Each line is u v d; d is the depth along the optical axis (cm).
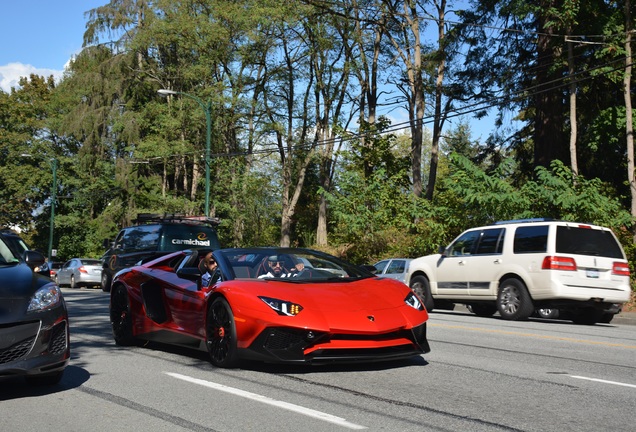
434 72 3950
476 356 866
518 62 3616
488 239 1560
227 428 515
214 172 4572
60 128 5200
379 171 3120
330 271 831
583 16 2738
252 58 4703
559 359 851
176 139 4788
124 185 5081
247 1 4478
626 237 2225
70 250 6225
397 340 719
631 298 2002
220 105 4553
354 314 705
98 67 5062
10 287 631
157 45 4884
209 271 870
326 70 4697
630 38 2480
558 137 3105
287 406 582
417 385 670
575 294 1405
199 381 699
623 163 3366
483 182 2362
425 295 1692
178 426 524
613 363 825
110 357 877
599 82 3159
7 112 6644
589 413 556
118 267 2317
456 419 535
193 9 4769
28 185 6284
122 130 4966
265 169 5022
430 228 2697
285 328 695
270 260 838
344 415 549
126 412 572
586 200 2156
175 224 2203
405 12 4066
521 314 1458
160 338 915
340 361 691
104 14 5025
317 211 5722
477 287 1559
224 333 757
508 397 616
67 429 523
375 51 4475
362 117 4356
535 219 1488
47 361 617
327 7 4166
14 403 613
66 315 649
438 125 4109
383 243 3123
